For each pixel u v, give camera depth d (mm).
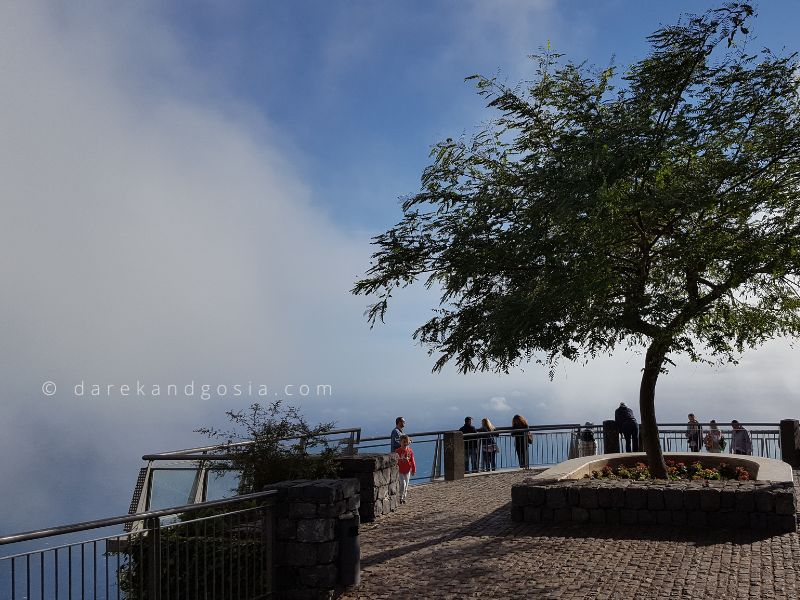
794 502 10680
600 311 12711
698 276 13789
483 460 20812
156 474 11961
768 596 7801
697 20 12352
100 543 7520
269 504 8391
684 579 8531
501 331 12977
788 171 12992
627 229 13281
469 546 10609
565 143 12727
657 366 13859
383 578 9164
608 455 16047
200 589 8156
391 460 14312
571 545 10367
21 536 5359
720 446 21078
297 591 8391
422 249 14438
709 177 12906
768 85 12469
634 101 12758
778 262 12484
